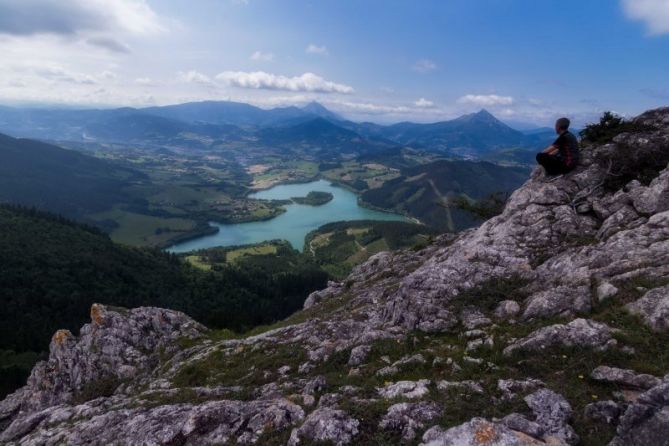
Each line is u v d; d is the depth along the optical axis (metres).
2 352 108.88
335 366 18.62
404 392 13.41
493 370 13.73
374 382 15.20
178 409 16.69
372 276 42.75
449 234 45.81
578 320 14.41
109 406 20.62
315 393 15.72
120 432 16.02
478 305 19.05
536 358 13.66
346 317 25.69
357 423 11.87
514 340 15.21
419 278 21.98
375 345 18.53
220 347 27.42
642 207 20.56
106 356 35.34
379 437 11.23
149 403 18.89
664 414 8.26
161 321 39.75
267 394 17.03
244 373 21.45
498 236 24.27
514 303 18.03
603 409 10.40
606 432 9.79
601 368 12.03
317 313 35.78
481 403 11.78
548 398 11.28
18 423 22.11
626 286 15.34
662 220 18.50
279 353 22.19
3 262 164.25
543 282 18.92
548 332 14.31
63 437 17.59
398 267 40.16
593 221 22.34
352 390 14.62
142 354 35.34
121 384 31.88
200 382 22.53
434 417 11.51
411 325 19.59
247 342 26.33
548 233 22.55
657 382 10.80
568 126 25.75
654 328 13.02
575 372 12.41
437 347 16.69
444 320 18.56
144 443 14.22
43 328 128.38
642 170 23.91
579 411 10.75
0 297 142.75
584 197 23.94
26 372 93.25
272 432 13.05
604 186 24.20
